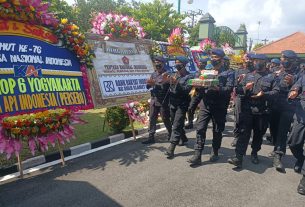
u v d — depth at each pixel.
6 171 4.95
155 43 8.20
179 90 5.79
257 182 5.00
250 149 6.93
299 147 5.28
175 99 5.91
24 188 4.46
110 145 6.78
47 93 5.27
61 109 5.41
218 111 5.54
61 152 5.42
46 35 5.48
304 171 4.59
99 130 7.81
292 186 4.92
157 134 7.90
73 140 6.84
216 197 4.36
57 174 5.03
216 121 5.62
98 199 4.17
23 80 4.96
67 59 5.77
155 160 5.84
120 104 6.64
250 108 5.52
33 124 4.89
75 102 5.72
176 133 5.95
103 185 4.63
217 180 4.98
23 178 4.83
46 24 5.46
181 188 4.60
